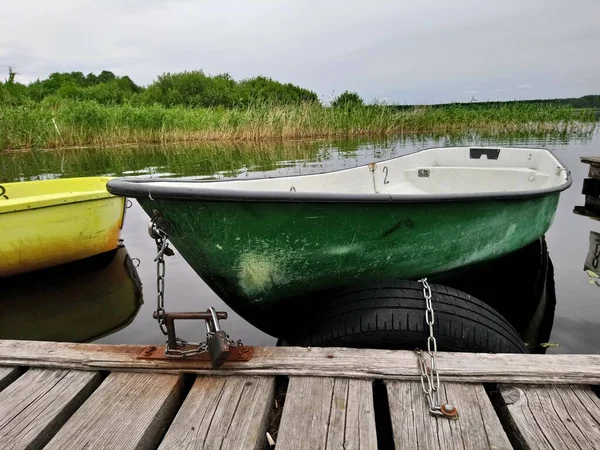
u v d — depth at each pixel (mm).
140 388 1705
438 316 2023
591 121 16484
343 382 1700
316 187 3898
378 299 2082
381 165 4629
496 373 1699
